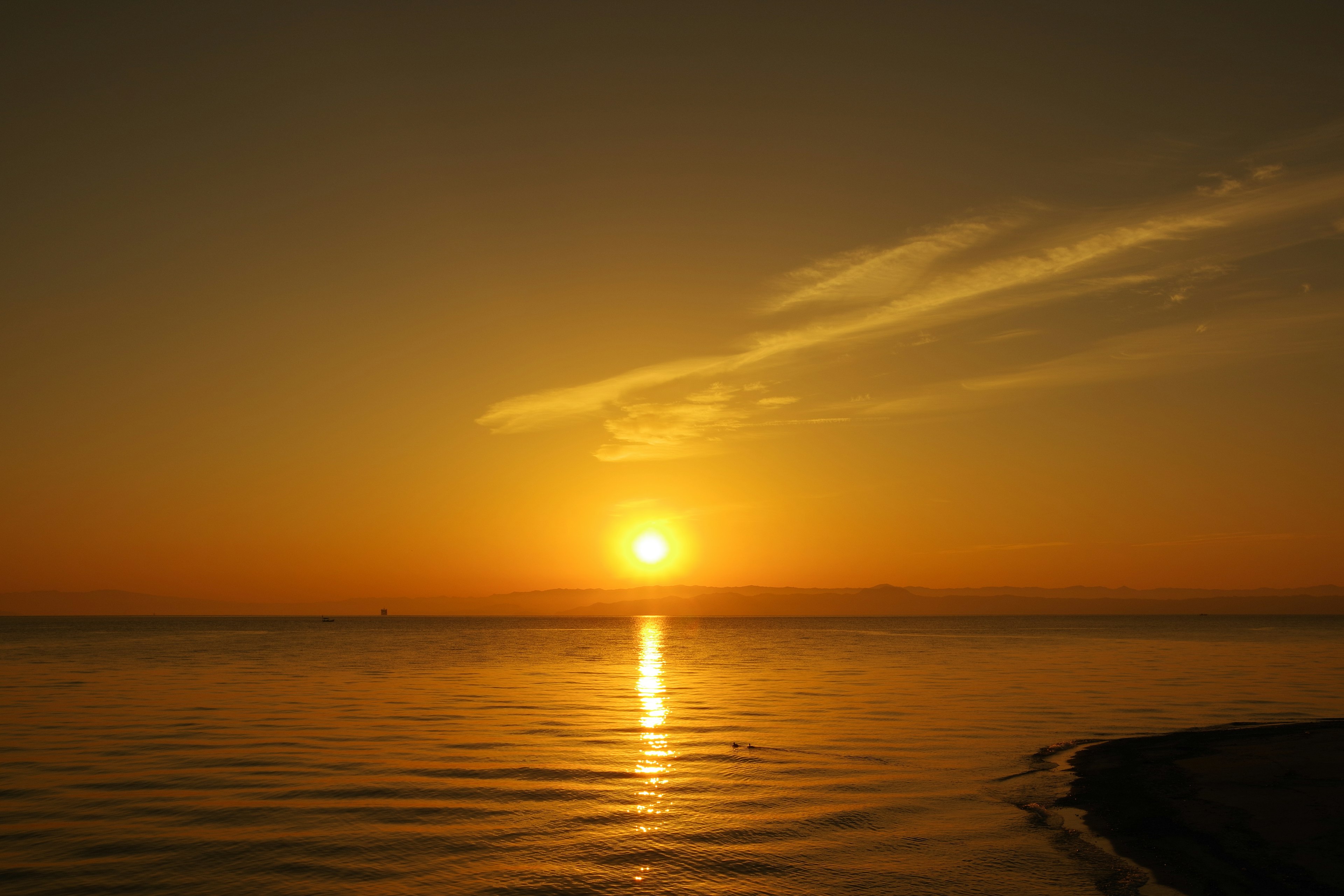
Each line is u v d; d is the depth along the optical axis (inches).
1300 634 6461.6
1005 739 1216.8
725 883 605.6
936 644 4832.7
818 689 2007.9
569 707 1638.8
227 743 1171.9
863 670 2667.3
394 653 3860.7
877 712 1534.2
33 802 836.0
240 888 600.7
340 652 3927.2
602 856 667.4
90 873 631.2
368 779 941.8
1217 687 2007.9
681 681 2272.4
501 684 2186.3
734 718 1454.2
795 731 1301.7
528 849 685.9
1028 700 1743.4
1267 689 1968.5
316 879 618.8
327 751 1114.7
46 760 1043.9
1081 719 1425.9
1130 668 2714.1
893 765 1024.9
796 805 827.4
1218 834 711.1
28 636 6259.8
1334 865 627.5
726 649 4446.4
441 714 1517.0
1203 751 1069.1
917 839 711.1
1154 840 699.4
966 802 836.6
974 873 622.2
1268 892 577.6
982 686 2078.0
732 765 1022.4
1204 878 606.9
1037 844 695.1
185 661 3144.7
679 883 605.9
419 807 820.6
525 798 854.5
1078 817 779.4
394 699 1768.0
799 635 7027.6
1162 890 584.1
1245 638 5580.7
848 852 675.4
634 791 888.3
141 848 690.2
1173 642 4975.4
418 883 609.9
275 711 1545.3
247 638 6063.0
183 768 1000.2
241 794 867.4
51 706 1616.6
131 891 596.7
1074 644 4808.1
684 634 7765.8
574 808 814.5
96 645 4665.4
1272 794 831.7
